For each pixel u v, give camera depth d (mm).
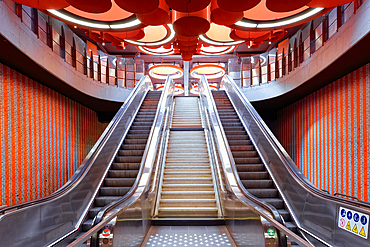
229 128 7730
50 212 3482
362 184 5891
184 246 3854
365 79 5926
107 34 6195
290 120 11250
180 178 6238
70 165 9617
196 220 4859
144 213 4148
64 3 3881
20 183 6238
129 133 7770
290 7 3859
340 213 3240
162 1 4195
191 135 8625
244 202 3400
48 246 3334
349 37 5109
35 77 6938
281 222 2826
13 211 2812
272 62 10797
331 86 7500
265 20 5148
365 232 2826
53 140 8211
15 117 6148
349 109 6512
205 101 10164
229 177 4703
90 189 4832
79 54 9070
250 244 3182
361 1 4730
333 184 7199
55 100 8492
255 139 6707
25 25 5379
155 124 7309
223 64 20156
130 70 13188
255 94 11375
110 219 2578
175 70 15906
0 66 5684
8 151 5820
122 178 5559
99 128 13438
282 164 4953
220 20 4852
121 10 4746
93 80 9977
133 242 3406
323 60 6352
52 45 6883
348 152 6480
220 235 4297
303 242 1894
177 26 4570
